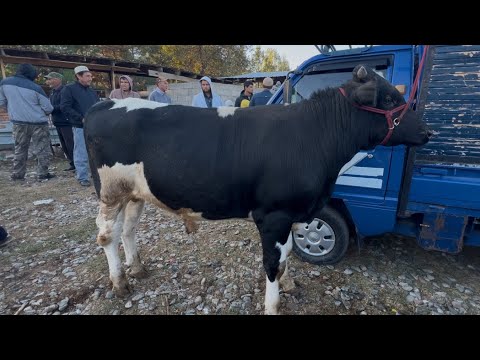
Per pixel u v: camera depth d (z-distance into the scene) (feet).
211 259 10.03
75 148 17.81
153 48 67.21
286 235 7.11
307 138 6.82
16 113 18.13
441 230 8.00
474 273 9.14
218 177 6.79
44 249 10.99
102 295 8.40
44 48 49.85
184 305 7.97
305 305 7.90
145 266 9.53
